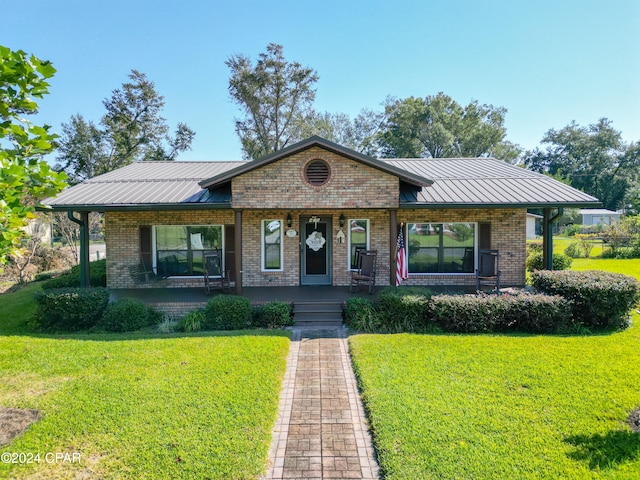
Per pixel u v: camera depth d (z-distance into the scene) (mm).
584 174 63406
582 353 7969
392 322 10289
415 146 44969
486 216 14258
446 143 43344
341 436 5254
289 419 5715
